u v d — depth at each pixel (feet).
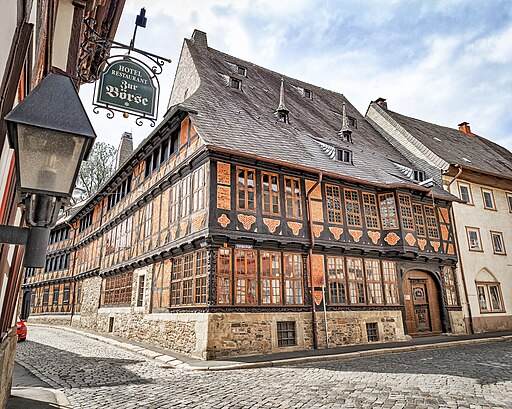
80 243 88.38
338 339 44.93
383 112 80.38
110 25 21.95
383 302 50.57
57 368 31.40
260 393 21.34
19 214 13.97
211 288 37.45
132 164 62.90
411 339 51.16
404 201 54.65
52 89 5.96
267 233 42.32
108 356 39.06
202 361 34.53
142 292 54.34
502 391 20.99
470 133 95.96
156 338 46.01
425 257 56.08
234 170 41.65
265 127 53.16
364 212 52.24
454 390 21.31
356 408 17.85
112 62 16.96
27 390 22.35
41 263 5.89
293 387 22.85
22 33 7.11
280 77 80.07
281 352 39.93
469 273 61.87
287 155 46.85
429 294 57.06
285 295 42.34
